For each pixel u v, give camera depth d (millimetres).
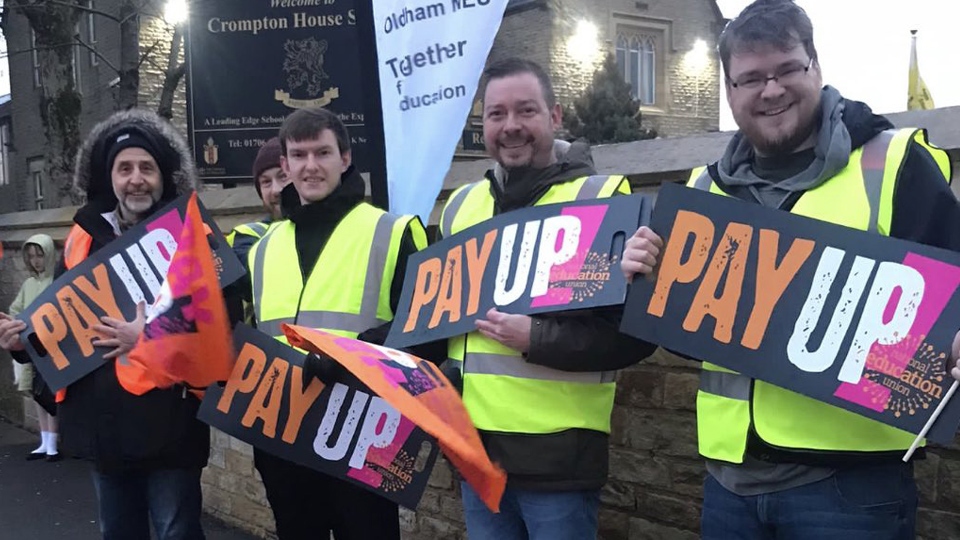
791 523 1892
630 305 2018
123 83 8969
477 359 2342
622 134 17875
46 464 6461
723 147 2998
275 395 2506
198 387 2445
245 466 4754
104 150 2980
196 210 2285
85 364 2791
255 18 5402
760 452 1900
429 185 3238
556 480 2225
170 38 13766
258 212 5000
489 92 2412
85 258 2986
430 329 2406
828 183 1919
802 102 1898
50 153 9781
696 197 2002
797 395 1879
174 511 2803
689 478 3051
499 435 2264
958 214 1760
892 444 1794
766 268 1902
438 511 3879
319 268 2684
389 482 2424
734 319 1916
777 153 1989
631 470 3250
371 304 2631
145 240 2871
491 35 3084
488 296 2328
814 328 1830
